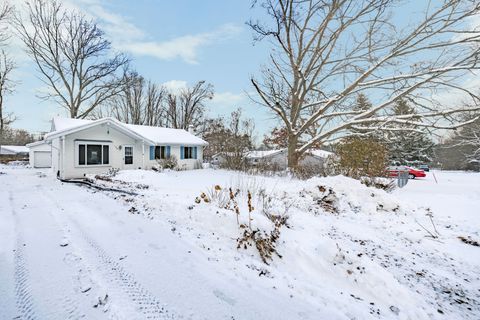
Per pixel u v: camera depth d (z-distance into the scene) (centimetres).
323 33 1286
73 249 323
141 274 265
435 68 1113
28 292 226
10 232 384
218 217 413
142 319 195
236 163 1728
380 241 412
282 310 215
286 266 303
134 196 661
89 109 2539
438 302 247
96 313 200
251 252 334
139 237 371
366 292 257
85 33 2336
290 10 1266
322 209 583
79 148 1259
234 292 240
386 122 1188
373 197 623
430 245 399
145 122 3453
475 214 581
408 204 629
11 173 1490
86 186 909
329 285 266
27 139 4731
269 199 520
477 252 372
